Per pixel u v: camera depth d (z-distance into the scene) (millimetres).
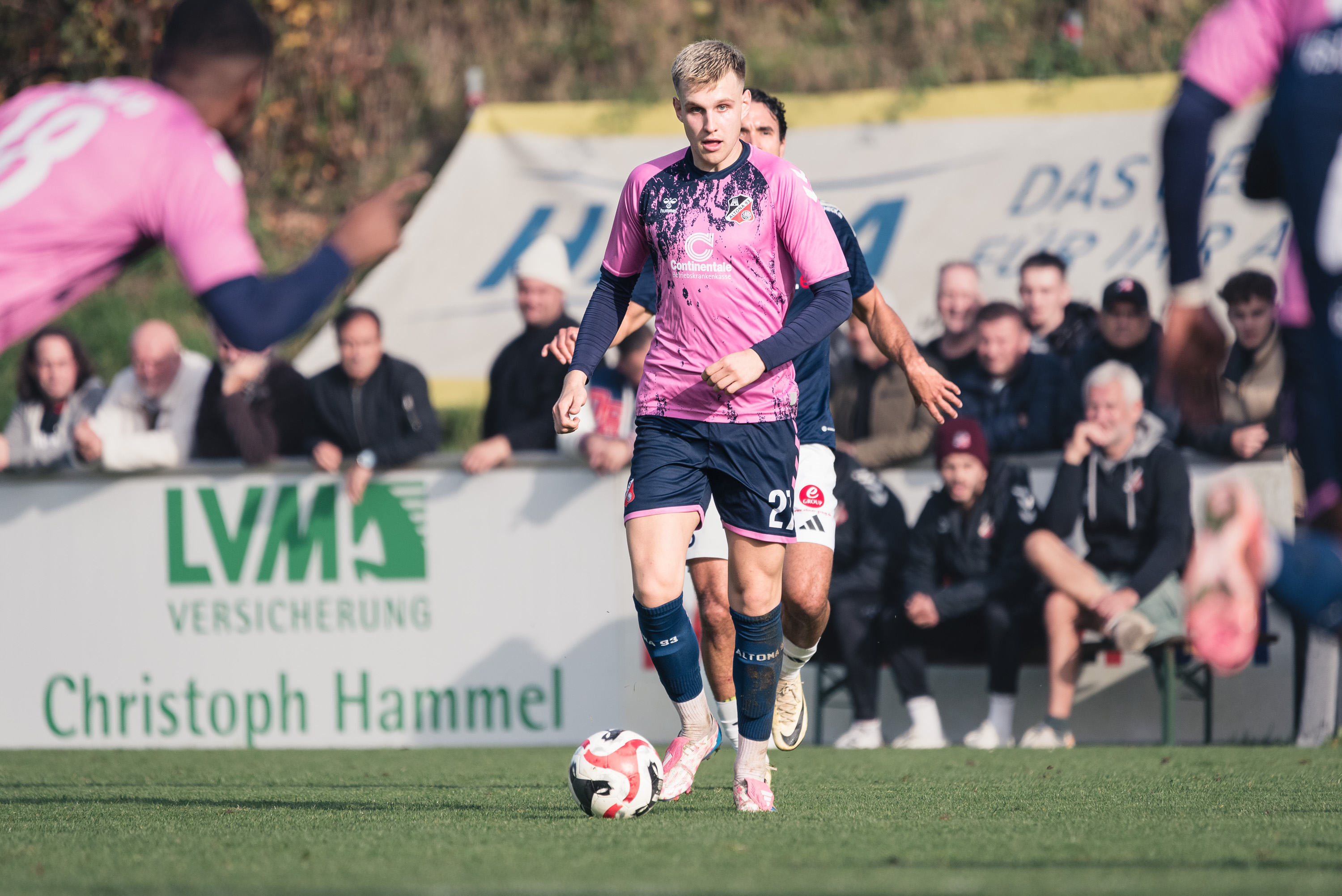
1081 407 24469
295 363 37750
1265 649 23156
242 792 16844
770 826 12445
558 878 9070
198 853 10812
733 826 12445
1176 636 22578
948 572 23484
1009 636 23016
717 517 16266
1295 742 23094
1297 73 8680
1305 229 8664
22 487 25250
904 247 37781
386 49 51688
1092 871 9375
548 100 49812
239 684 24672
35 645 25234
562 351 14477
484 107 40344
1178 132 8812
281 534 24594
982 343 25141
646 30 50688
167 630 24906
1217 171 36312
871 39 49219
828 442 15211
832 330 12805
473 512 24281
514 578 24188
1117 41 47156
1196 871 9312
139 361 25750
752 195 12945
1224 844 10961
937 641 23703
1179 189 8859
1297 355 9344
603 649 24016
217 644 24734
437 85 51062
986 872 9266
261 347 9758
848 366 26297
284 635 24578
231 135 10656
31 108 10016
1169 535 22578
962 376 25609
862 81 47875
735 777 14055
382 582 24391
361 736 24375
